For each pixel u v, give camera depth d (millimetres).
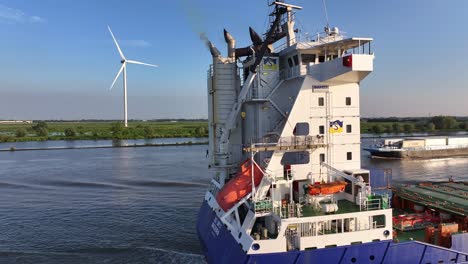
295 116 23312
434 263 20078
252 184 21328
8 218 40031
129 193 52906
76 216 40719
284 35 28547
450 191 29781
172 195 51281
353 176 22922
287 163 23500
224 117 28094
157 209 43438
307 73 24516
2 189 56844
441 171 74062
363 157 100375
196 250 30359
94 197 50469
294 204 21234
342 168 24141
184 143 147375
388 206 20891
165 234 34250
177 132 196250
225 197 22281
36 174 71562
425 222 24688
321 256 18781
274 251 18906
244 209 23891
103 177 67250
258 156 26516
